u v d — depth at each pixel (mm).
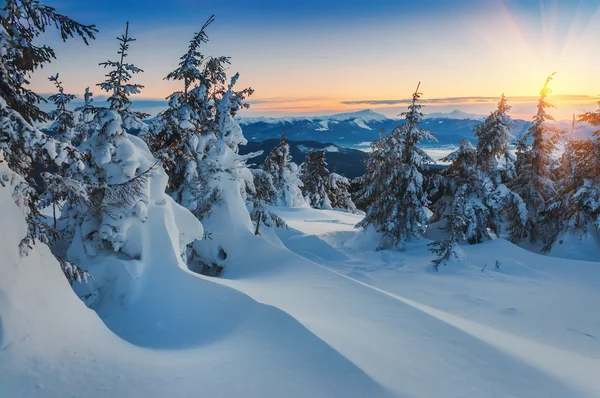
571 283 15953
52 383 5164
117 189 10094
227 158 16469
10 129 5574
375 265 19281
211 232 16312
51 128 15727
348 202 53594
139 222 10672
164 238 10773
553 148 24766
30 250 6254
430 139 21531
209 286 9453
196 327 8156
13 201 6066
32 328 5648
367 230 24078
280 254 15070
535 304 13664
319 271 13086
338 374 5695
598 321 12219
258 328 7340
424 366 6551
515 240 25875
